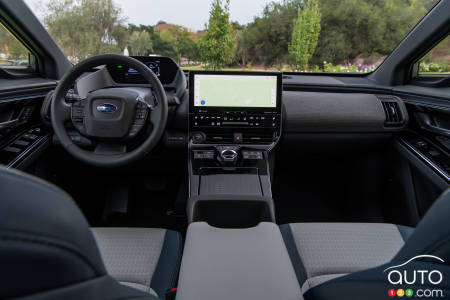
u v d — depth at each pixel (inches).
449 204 16.9
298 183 93.1
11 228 9.0
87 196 77.3
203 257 28.6
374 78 85.6
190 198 53.2
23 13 63.7
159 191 83.6
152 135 53.2
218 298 23.9
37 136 61.7
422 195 64.7
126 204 80.3
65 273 10.9
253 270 27.0
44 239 9.9
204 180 58.1
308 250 43.4
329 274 39.3
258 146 65.4
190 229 33.9
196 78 62.6
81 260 11.6
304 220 82.6
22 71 71.3
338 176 90.6
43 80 71.6
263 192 56.0
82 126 54.7
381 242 45.2
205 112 63.8
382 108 71.9
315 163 92.1
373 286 20.5
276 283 25.5
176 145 68.9
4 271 9.0
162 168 76.2
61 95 52.7
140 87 67.9
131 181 82.7
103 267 13.4
